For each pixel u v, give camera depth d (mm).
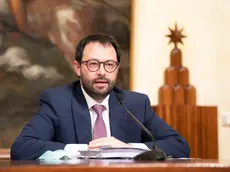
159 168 1921
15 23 5387
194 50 5973
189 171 1950
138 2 5918
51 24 5527
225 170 1981
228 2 6016
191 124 5410
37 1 5496
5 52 5316
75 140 3605
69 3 5629
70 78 5543
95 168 1859
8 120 5266
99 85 3617
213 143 5418
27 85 5367
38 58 5441
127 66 5742
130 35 5793
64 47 5559
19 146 3287
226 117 5910
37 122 3523
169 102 5480
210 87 5961
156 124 3891
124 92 3982
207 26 6012
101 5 5758
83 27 5660
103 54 3629
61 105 3666
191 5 6012
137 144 3424
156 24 5934
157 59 5895
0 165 1963
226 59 5973
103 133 3646
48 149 3195
